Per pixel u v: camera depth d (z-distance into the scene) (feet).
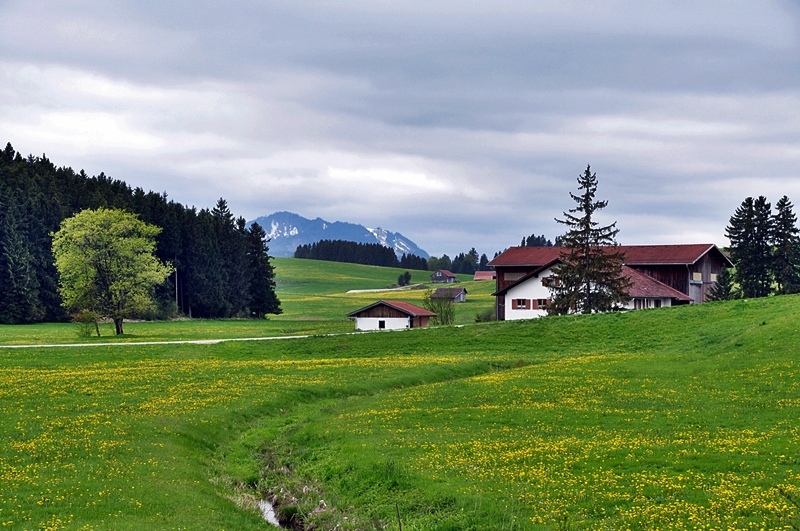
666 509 71.67
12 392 156.66
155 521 76.38
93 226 367.66
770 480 78.38
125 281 367.25
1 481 87.71
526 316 343.87
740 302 250.16
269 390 167.43
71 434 115.96
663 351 209.15
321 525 84.94
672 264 354.33
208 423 133.08
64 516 75.77
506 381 165.48
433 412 133.28
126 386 170.30
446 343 254.06
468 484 85.40
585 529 68.95
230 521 81.05
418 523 76.64
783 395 124.06
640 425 111.96
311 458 111.04
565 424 116.57
